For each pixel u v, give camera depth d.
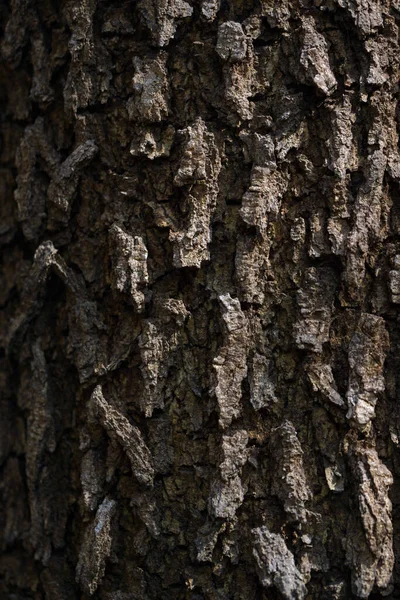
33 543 1.50
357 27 1.46
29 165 1.51
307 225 1.45
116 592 1.46
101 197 1.48
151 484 1.46
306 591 1.42
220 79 1.46
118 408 1.47
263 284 1.45
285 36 1.46
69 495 1.50
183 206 1.46
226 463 1.44
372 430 1.45
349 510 1.44
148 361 1.46
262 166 1.45
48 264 1.49
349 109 1.46
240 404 1.44
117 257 1.46
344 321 1.45
